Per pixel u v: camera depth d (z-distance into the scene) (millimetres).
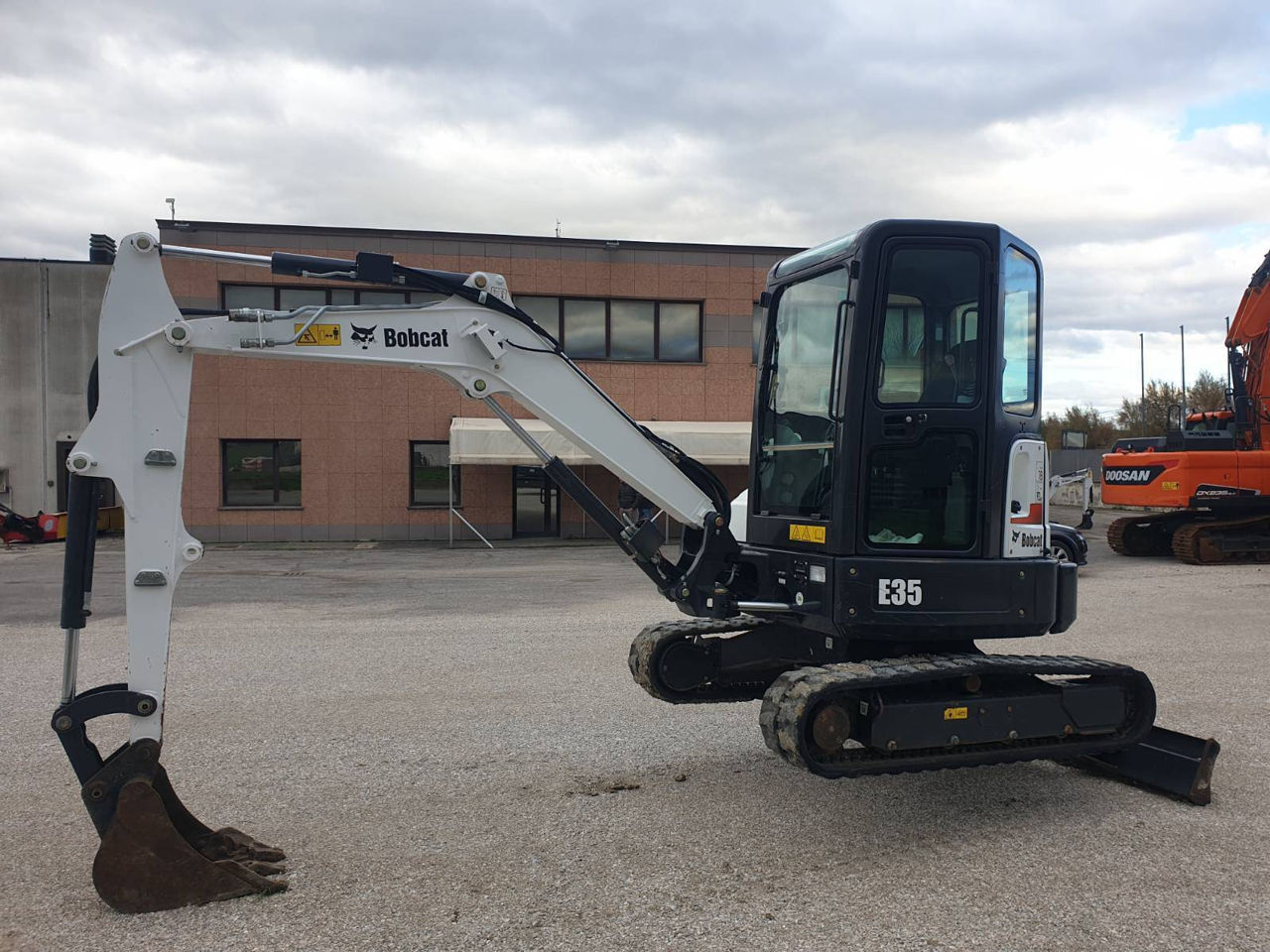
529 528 22266
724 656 6020
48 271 24641
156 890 3941
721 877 4250
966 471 5113
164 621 4184
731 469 22516
